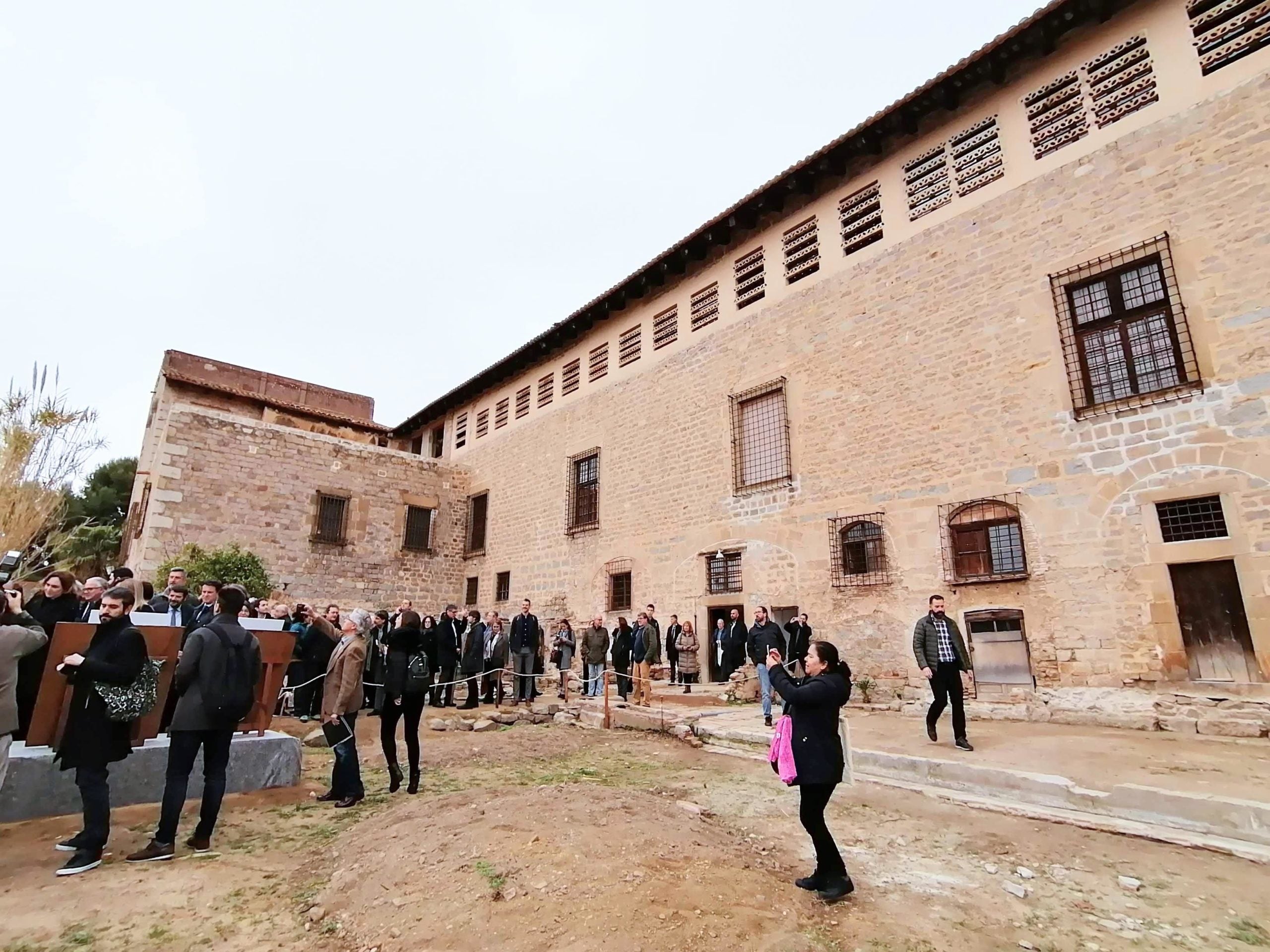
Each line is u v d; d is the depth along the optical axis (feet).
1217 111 26.99
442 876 11.96
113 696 13.05
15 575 27.94
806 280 41.09
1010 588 29.19
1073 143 31.01
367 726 29.94
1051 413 29.37
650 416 49.80
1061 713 26.00
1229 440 24.66
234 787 18.78
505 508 62.85
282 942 10.47
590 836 13.44
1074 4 30.01
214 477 53.11
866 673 33.30
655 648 34.37
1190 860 13.61
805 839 15.19
